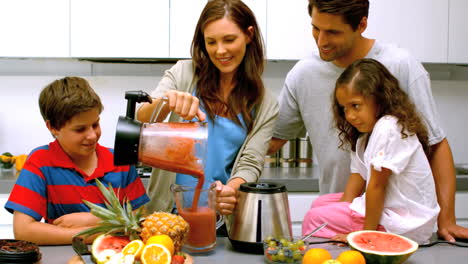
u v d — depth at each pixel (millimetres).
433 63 2750
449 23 2707
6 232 2438
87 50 2605
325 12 1458
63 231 1280
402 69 1649
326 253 1072
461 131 3121
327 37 1510
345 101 1416
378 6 2666
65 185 1418
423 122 1531
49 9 2572
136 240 1076
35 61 2883
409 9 2680
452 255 1235
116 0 2596
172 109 1271
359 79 1387
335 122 1688
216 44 1435
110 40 2609
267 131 1578
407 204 1362
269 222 1234
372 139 1363
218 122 1557
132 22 2611
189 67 1604
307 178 2531
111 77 2939
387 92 1388
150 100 1194
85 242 1269
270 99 1596
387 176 1337
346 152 1772
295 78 1840
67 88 1355
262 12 2650
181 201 1222
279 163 3008
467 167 2982
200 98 1571
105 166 1473
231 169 1609
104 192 1178
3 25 2561
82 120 1342
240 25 1438
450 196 1524
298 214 2525
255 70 1547
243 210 1248
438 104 3107
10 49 2574
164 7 2615
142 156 1174
